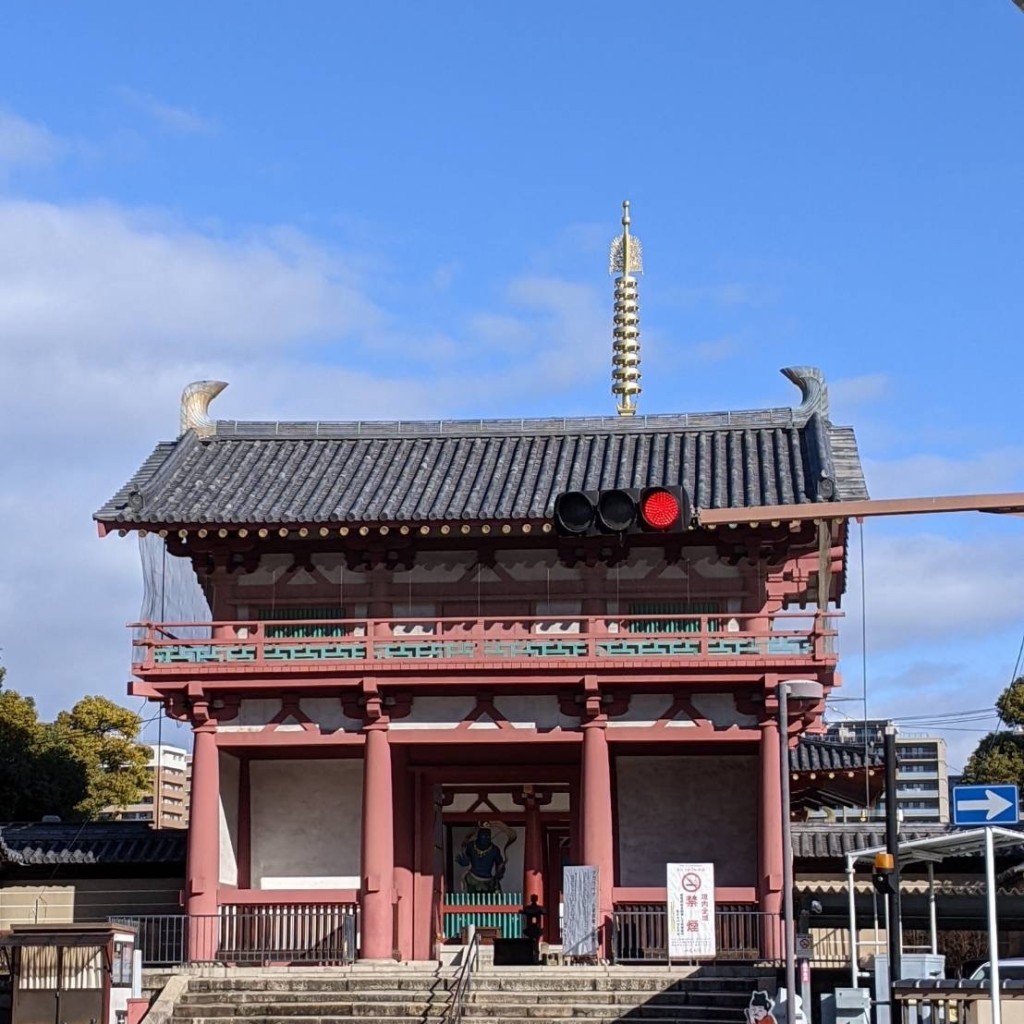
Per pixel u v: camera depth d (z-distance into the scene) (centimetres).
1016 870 4809
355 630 5191
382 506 5100
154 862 5466
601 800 4856
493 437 5662
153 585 5150
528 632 5103
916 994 3409
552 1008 4262
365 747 4975
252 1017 4322
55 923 4984
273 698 5041
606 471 5334
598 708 4900
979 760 8644
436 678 4916
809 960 4641
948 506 2375
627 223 7450
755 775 5166
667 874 4788
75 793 7731
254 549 5278
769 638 4869
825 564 4938
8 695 7838
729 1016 4200
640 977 4381
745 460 5391
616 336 7369
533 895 5144
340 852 5222
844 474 5175
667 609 5191
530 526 5016
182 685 4981
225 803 5191
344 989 4447
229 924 4909
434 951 5203
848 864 4447
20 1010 4253
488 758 5228
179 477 5416
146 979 4553
